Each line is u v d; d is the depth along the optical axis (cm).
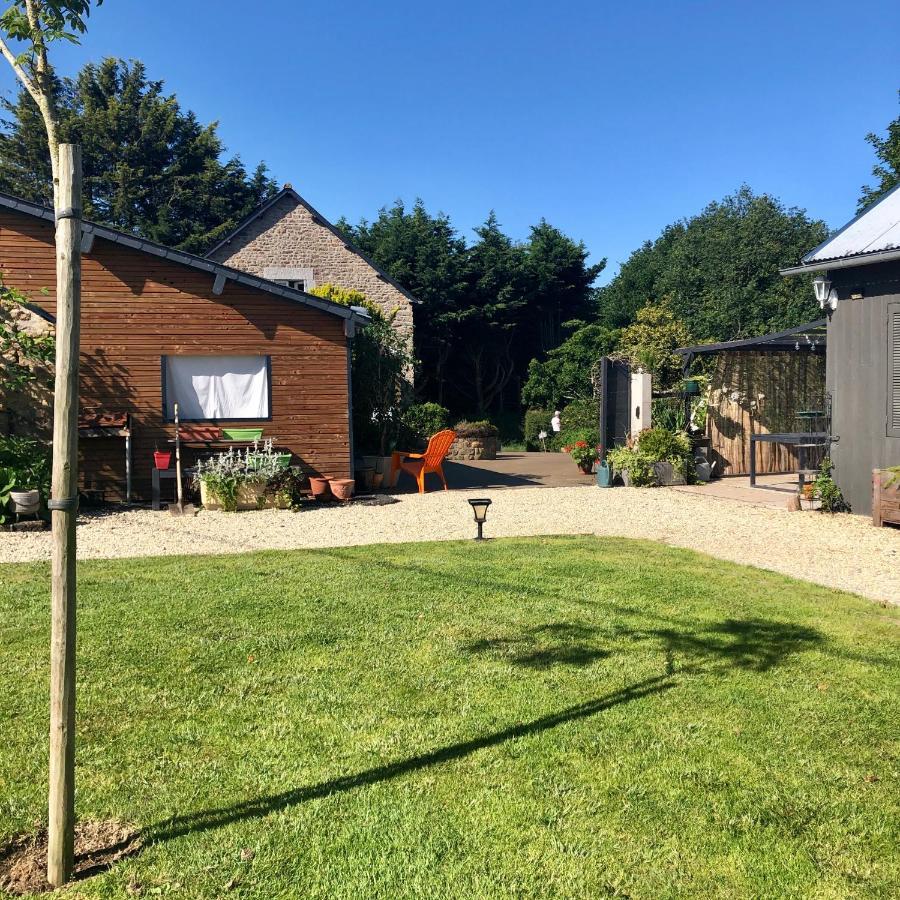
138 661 388
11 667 376
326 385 1101
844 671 379
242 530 827
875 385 898
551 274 3322
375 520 898
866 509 916
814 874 226
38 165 2767
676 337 2300
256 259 2162
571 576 572
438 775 277
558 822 249
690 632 438
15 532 786
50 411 969
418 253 3159
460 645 413
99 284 1021
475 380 3403
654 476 1216
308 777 276
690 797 264
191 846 236
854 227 941
